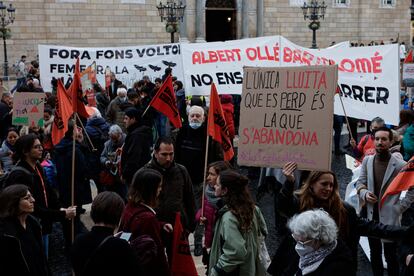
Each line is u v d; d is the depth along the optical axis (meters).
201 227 8.45
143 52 16.45
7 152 9.45
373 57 10.27
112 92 16.42
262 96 5.73
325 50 10.93
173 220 6.70
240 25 37.66
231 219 5.15
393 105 9.98
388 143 7.01
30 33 32.72
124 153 8.92
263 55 11.80
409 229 5.18
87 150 10.47
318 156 5.41
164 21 35.03
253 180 13.34
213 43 11.98
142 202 5.34
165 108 8.91
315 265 4.22
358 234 5.25
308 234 4.18
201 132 8.89
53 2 32.94
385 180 6.96
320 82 5.45
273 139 5.66
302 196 5.15
